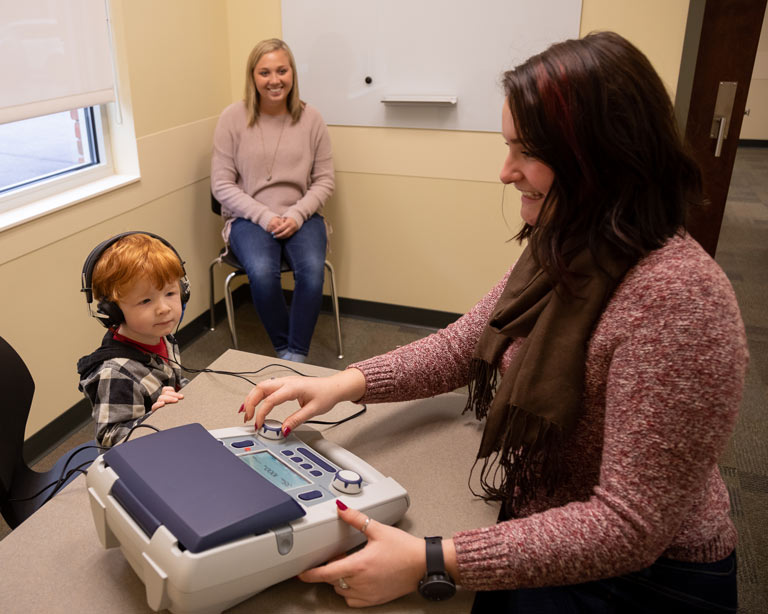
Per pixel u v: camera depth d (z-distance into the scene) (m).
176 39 2.62
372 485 0.89
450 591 0.76
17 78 2.00
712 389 0.68
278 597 0.79
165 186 2.68
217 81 2.94
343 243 3.14
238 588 0.71
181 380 1.47
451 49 2.65
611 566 0.73
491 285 3.01
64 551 0.84
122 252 1.22
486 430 0.90
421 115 2.79
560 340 0.80
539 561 0.74
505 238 2.89
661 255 0.74
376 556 0.77
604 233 0.76
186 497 0.73
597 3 2.46
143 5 2.42
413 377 1.09
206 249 3.03
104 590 0.78
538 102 0.74
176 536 0.69
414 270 3.09
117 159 2.52
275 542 0.73
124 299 1.24
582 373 0.80
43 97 2.09
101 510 0.77
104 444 1.26
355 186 3.02
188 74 2.73
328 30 2.79
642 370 0.71
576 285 0.79
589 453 0.86
